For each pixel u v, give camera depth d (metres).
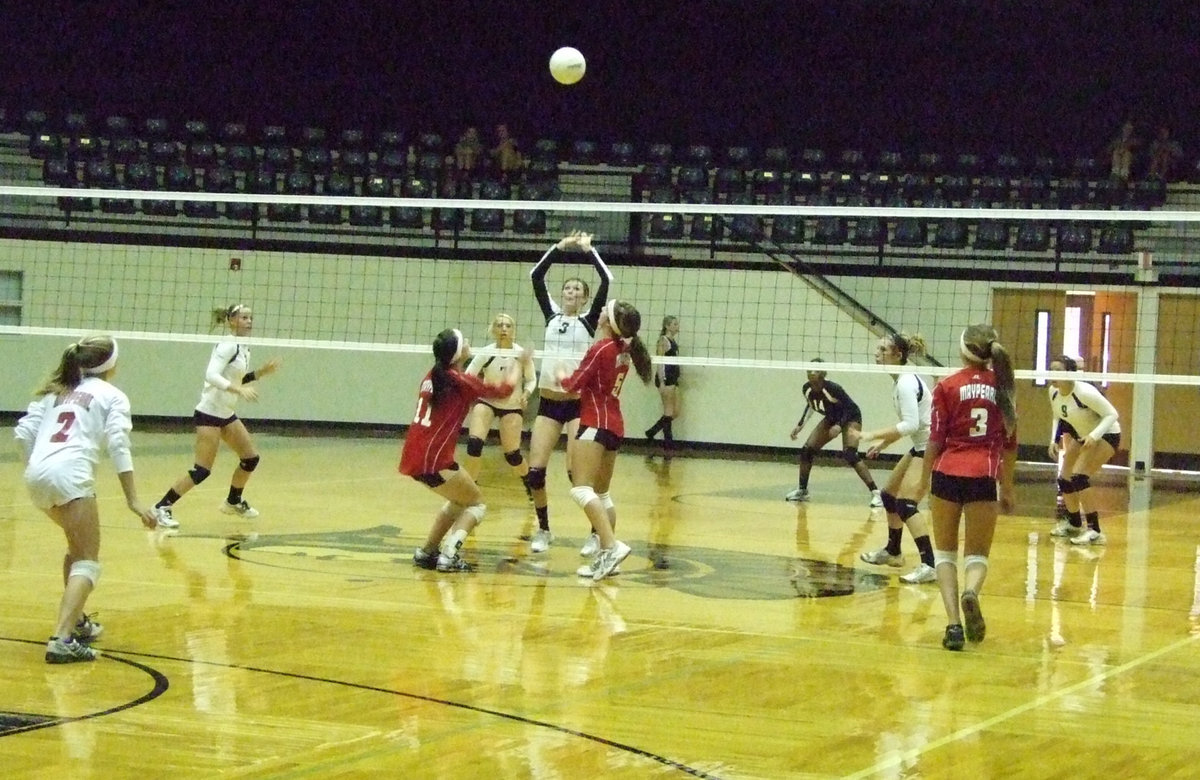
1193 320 21.33
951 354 21.86
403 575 9.45
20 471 15.70
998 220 22.33
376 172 23.84
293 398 23.72
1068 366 12.56
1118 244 21.95
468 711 5.88
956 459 7.59
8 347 22.86
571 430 10.90
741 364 11.02
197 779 4.83
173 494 11.41
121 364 23.20
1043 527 13.85
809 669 6.92
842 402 15.08
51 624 7.50
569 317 10.88
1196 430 21.61
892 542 10.63
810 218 22.73
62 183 23.42
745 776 5.05
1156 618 8.69
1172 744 5.68
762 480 18.11
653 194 23.39
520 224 23.28
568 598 8.75
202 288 23.11
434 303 23.17
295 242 23.14
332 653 6.95
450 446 9.59
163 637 7.24
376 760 5.12
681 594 9.04
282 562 9.87
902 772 5.16
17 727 5.46
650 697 6.21
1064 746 5.59
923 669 7.00
